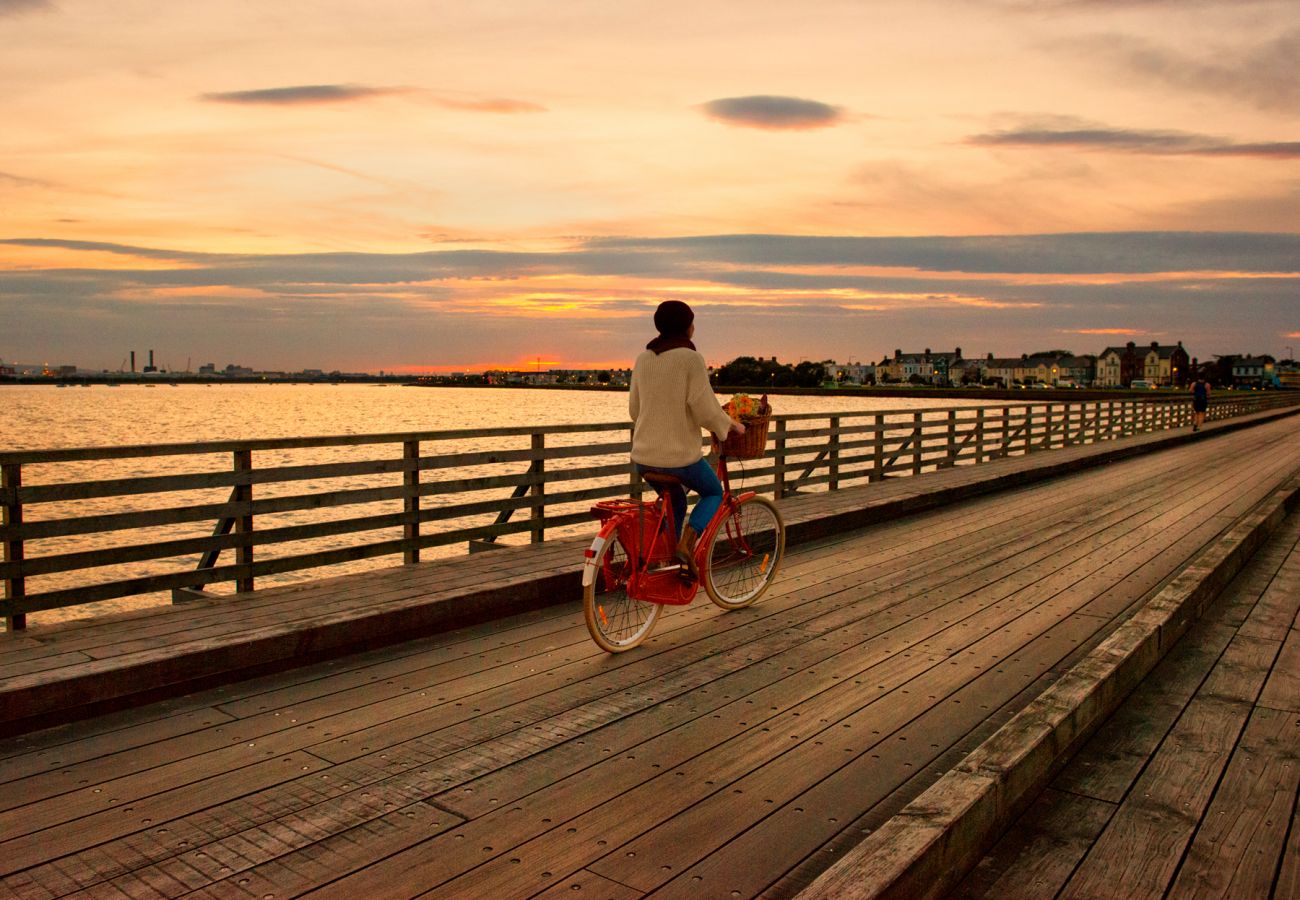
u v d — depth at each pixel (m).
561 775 3.55
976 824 2.93
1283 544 8.33
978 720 4.23
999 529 9.45
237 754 3.70
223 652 4.44
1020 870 2.92
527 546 7.22
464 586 5.72
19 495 4.95
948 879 2.78
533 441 7.68
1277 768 3.64
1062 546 8.49
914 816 2.80
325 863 2.88
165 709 4.15
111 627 4.74
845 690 4.59
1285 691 4.50
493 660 4.95
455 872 2.85
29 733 3.84
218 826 3.11
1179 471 15.97
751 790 3.47
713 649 5.23
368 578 5.97
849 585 6.85
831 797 3.42
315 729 3.97
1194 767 3.65
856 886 2.42
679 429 5.23
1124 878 2.87
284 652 4.68
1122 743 3.88
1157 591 6.75
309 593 5.52
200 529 21.52
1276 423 37.50
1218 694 4.45
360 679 4.61
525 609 5.93
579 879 2.82
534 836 3.08
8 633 4.61
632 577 5.20
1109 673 4.12
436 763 3.64
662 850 3.01
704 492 5.49
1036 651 5.29
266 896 2.70
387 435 6.59
